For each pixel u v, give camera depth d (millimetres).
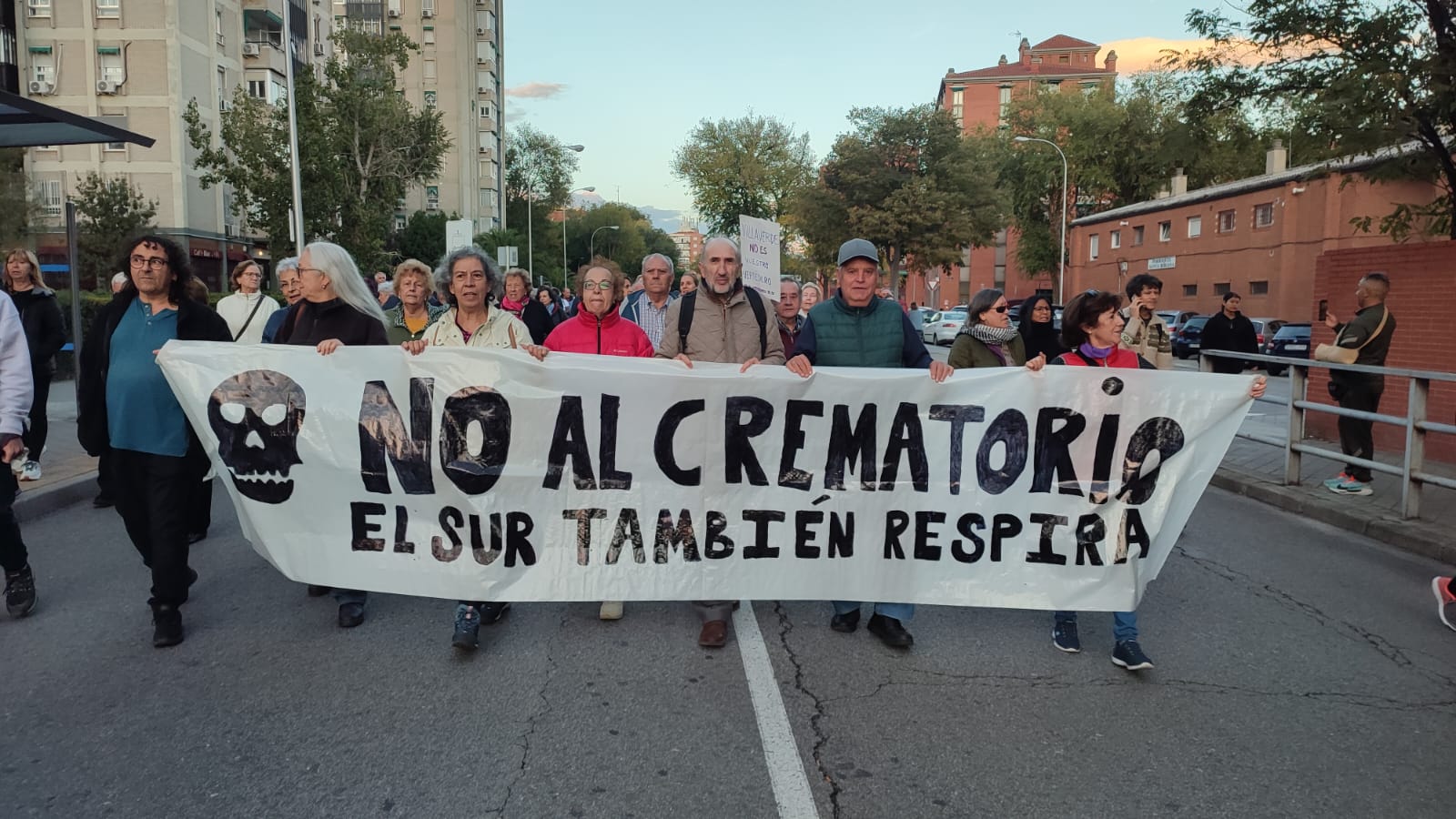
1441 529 6680
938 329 40500
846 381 4582
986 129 61594
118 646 4441
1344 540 6852
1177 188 47812
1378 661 4410
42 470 8359
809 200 49750
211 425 4441
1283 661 4402
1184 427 4520
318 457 4500
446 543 4520
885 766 3328
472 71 74875
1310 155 12000
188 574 4539
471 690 3945
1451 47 10281
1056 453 4539
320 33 46781
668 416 4578
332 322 4770
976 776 3268
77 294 9633
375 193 36844
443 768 3283
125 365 4426
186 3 36000
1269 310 36344
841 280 4746
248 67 40375
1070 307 4773
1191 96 12945
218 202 38312
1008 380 4559
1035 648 4531
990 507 4582
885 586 4633
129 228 31328
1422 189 21516
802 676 4133
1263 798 3145
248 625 4738
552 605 5082
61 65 34844
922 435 4605
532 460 4543
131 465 4473
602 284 4934
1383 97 10586
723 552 4621
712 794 3129
